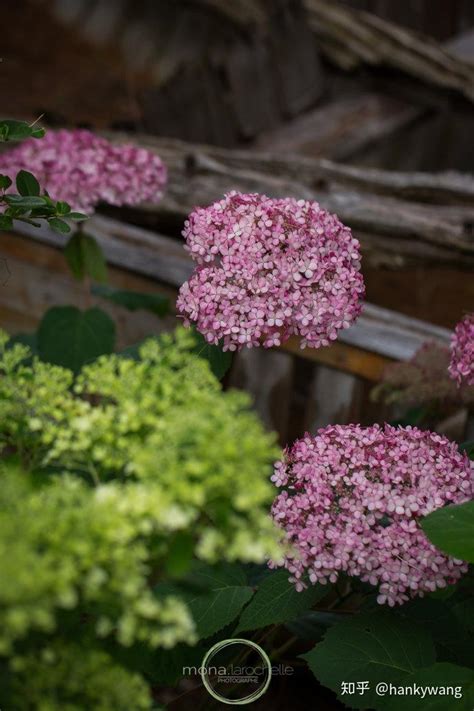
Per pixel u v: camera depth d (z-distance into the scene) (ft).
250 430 2.75
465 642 3.66
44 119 7.39
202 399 2.82
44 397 2.92
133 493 2.66
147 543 2.80
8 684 2.67
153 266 5.54
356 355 5.14
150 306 5.04
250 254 3.65
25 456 3.01
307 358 5.21
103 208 6.11
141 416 2.87
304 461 3.50
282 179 6.11
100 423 2.86
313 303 3.68
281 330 3.72
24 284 5.77
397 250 5.79
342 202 5.89
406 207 5.83
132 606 2.66
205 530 2.77
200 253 3.69
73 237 4.93
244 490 2.72
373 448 3.48
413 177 5.96
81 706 2.65
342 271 3.68
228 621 3.52
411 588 3.37
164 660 3.55
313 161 6.12
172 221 6.18
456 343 3.91
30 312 5.79
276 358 5.26
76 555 2.63
